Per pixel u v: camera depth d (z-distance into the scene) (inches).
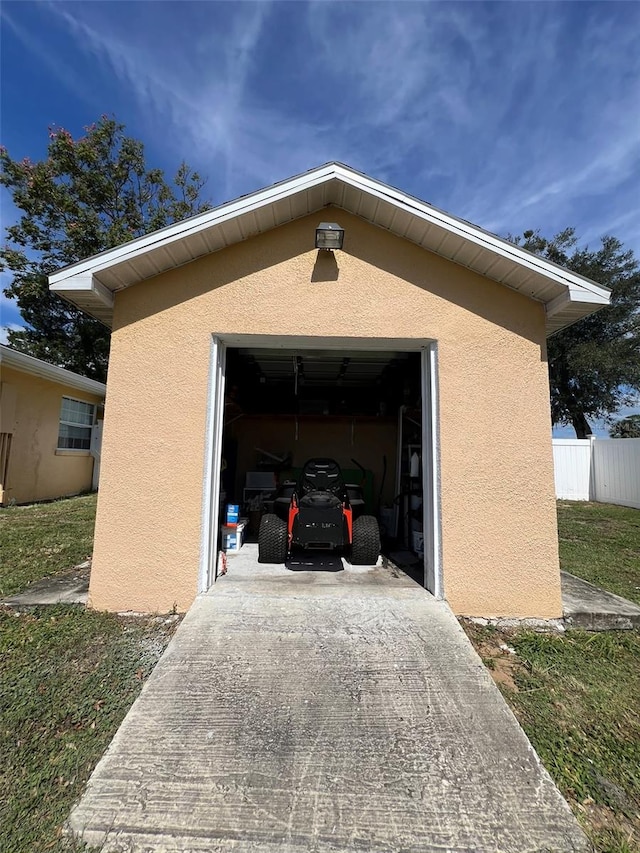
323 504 175.5
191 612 126.1
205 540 140.9
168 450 140.9
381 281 147.5
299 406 319.9
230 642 112.1
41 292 606.9
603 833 67.6
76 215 583.5
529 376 145.7
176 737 83.5
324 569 173.6
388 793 73.2
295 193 135.5
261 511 253.8
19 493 366.0
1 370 342.6
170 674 100.3
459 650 111.5
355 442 311.0
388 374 276.8
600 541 268.1
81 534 250.4
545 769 78.5
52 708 92.1
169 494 139.7
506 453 143.3
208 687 96.7
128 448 140.6
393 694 96.1
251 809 70.0
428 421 151.5
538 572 140.4
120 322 143.6
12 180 565.3
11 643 116.6
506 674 109.0
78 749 81.6
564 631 133.2
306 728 86.5
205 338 144.3
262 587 147.3
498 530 141.0
